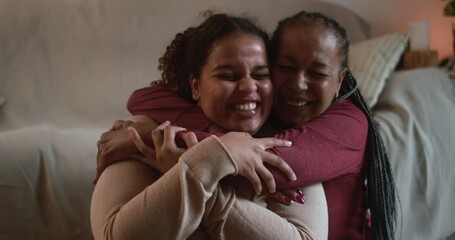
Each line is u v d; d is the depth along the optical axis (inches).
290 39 33.6
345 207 35.5
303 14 35.5
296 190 29.6
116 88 76.7
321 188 31.8
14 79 74.5
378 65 68.6
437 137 60.7
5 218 53.3
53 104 75.0
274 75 34.7
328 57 33.8
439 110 62.8
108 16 78.5
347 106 37.4
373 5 90.0
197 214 25.0
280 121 36.6
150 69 78.3
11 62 74.9
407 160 57.7
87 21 77.8
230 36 30.9
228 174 25.7
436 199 59.2
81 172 54.7
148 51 78.8
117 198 28.2
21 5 76.2
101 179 30.3
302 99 34.7
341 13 86.3
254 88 30.6
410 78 66.7
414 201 58.5
